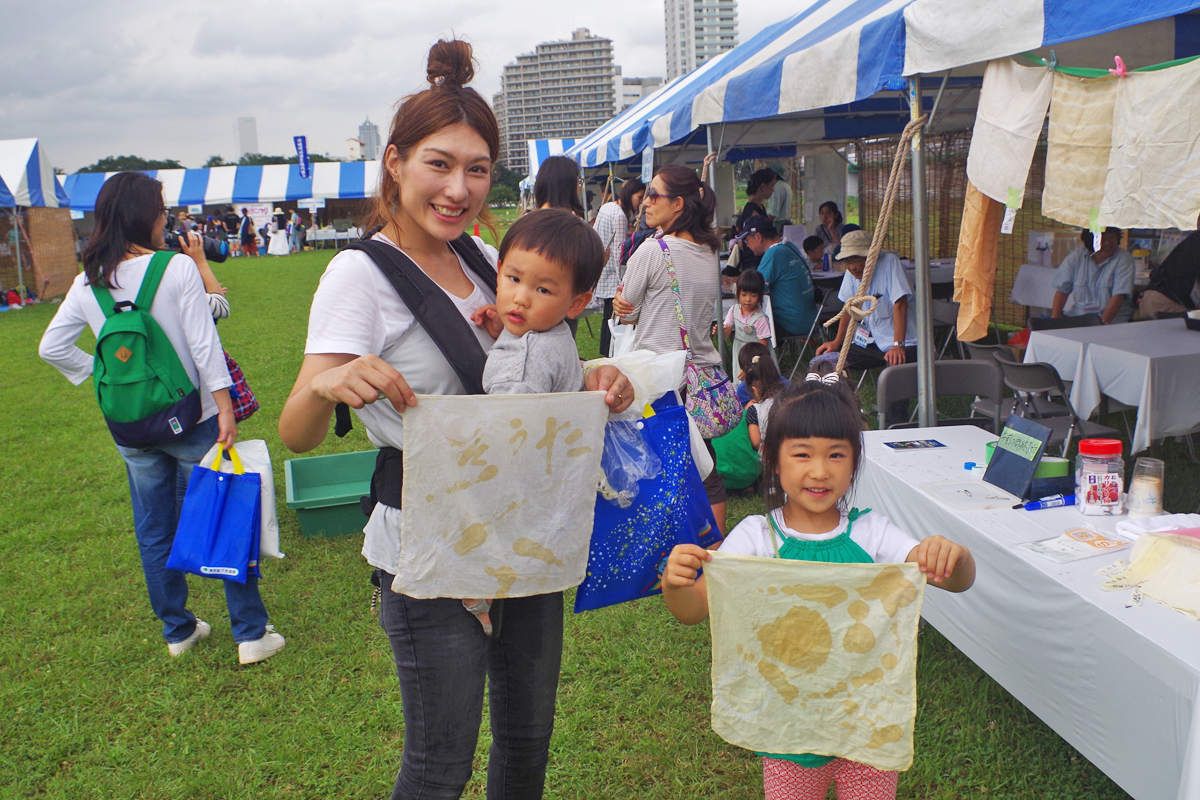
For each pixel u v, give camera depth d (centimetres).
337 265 151
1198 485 466
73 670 338
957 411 630
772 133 919
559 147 2164
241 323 1340
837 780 188
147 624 376
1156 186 260
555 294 155
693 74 965
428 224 155
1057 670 224
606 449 173
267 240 3288
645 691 310
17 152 1700
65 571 433
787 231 1186
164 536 335
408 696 166
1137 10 249
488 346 168
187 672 334
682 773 264
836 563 161
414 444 142
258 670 334
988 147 333
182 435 313
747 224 949
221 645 352
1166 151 255
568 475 153
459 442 144
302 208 3631
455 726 166
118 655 346
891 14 365
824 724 168
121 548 462
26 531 490
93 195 3147
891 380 429
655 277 370
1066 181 296
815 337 848
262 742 288
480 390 160
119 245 301
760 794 252
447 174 151
